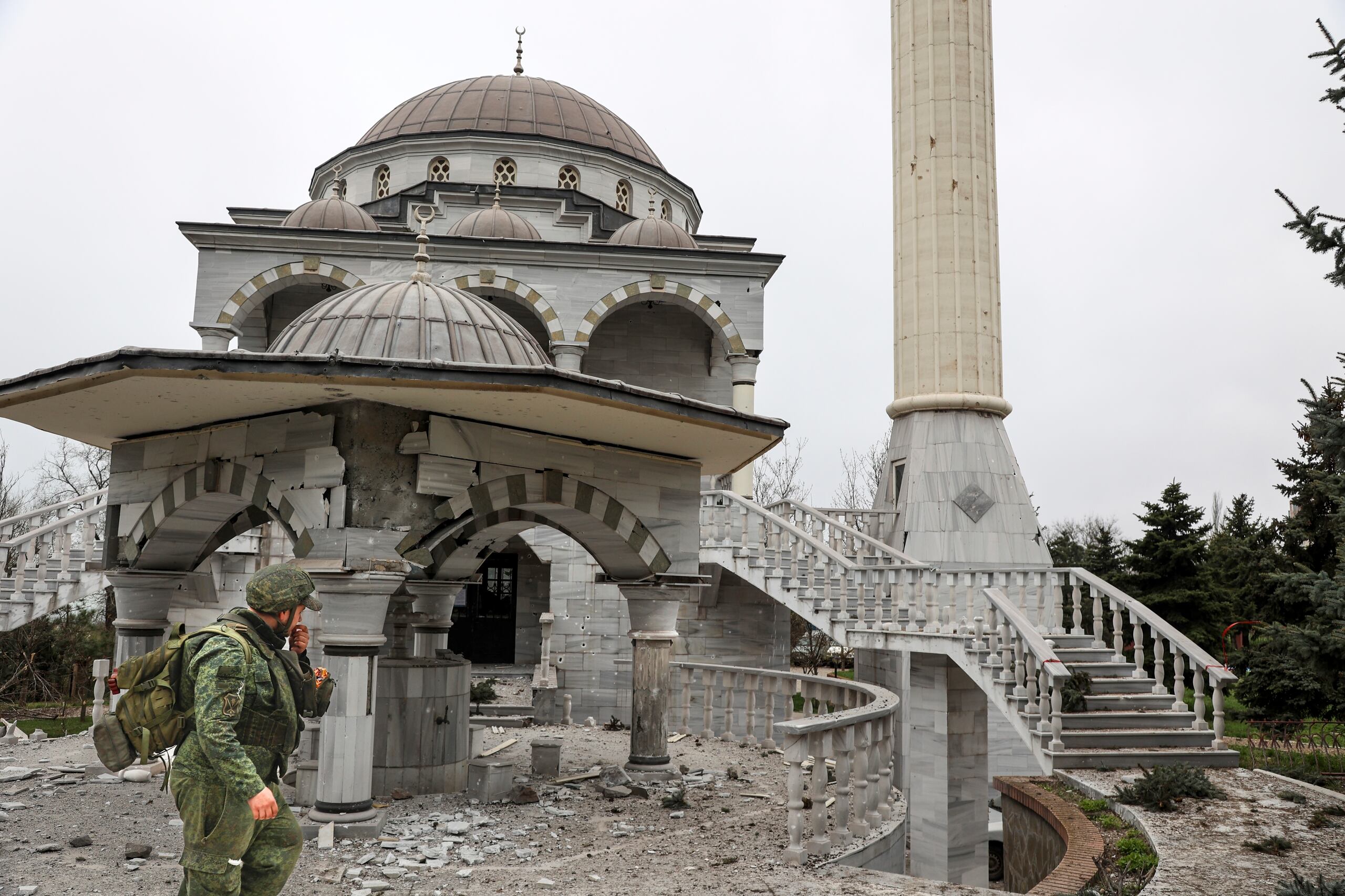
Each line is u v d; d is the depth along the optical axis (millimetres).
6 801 9477
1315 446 8828
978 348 22359
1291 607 20422
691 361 29609
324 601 8406
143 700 4844
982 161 23094
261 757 4945
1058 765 12320
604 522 10422
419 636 12031
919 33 23625
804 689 13508
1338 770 14000
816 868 7637
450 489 8914
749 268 26000
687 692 15969
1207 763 12398
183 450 9938
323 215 26531
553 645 21516
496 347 9531
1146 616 14594
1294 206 7918
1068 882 7617
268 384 7816
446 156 31562
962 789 18562
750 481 24141
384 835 8383
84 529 20328
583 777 11297
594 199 31500
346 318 9258
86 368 7770
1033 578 16859
